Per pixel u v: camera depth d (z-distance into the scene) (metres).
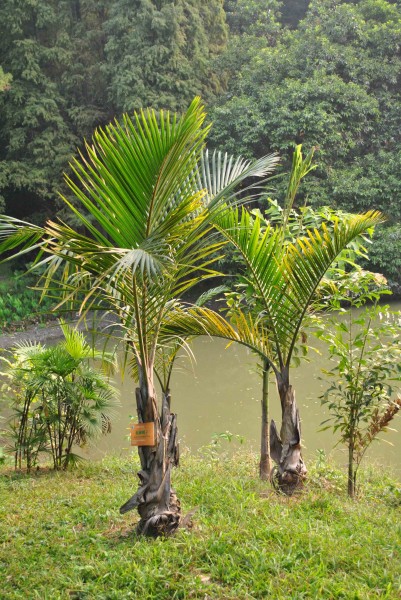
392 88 22.14
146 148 3.84
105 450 8.84
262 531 4.44
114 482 6.49
